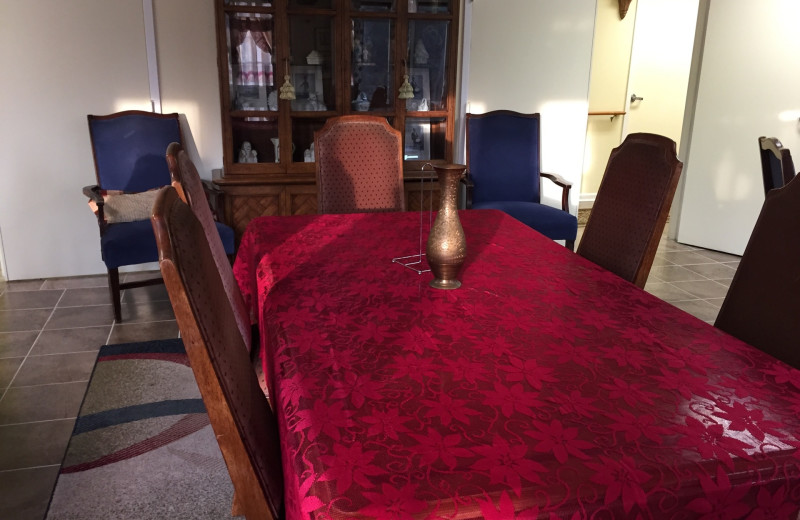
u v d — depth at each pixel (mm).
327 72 3619
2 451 2045
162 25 3527
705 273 4031
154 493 1848
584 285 1622
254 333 2045
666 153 1918
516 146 3908
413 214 2449
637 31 5641
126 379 2502
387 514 781
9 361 2652
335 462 877
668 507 845
